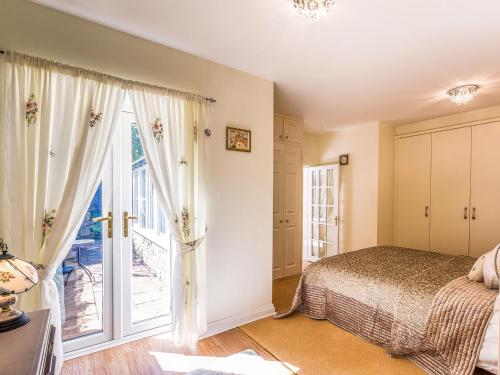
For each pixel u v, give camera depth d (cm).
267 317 275
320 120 430
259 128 273
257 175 273
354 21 179
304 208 557
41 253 164
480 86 288
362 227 456
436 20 177
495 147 356
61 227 169
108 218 213
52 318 164
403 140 452
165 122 213
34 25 168
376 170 439
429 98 328
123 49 198
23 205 158
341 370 192
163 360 200
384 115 400
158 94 207
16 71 158
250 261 268
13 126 155
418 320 192
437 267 252
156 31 196
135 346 216
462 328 170
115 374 184
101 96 184
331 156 510
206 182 237
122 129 219
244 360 202
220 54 228
